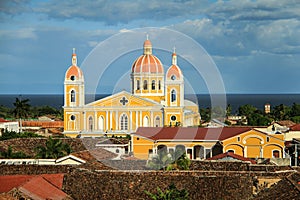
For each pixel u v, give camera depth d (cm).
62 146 8775
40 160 7794
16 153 8594
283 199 4566
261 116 18900
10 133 12688
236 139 10444
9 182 5369
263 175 5984
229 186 5728
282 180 5291
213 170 6481
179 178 5862
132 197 5666
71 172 6116
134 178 5862
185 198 5556
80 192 5703
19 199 4844
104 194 5716
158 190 5606
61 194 5438
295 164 9444
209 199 5638
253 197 5334
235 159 7906
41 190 5272
